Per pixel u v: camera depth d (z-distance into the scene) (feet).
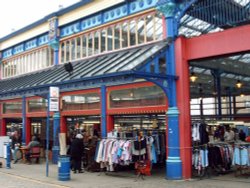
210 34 43.09
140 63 41.47
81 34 63.00
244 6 49.78
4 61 87.86
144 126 63.31
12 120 88.33
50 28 69.56
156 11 49.55
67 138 56.90
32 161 66.13
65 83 49.26
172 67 45.42
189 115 44.96
